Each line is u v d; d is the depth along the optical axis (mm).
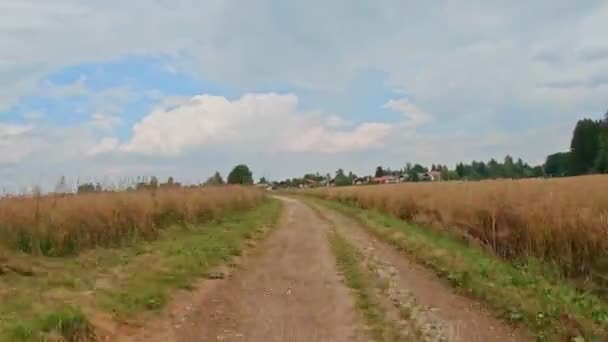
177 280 11398
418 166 115438
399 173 119188
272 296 10672
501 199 16234
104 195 17250
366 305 9695
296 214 35938
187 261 13367
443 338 7762
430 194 26797
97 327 7676
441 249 15398
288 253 16875
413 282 11875
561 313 8383
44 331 7027
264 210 36906
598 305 9031
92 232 14703
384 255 16000
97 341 7336
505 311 9031
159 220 19562
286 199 63938
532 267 11617
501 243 14344
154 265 12672
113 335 7688
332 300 10211
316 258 15633
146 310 9070
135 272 11703
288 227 25938
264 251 17344
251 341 7750
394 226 23391
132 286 10266
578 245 11289
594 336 7457
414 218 25875
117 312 8539
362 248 17547
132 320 8461
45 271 10742
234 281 12164
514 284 10594
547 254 12180
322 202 54594
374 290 10969
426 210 24828
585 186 17188
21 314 7574
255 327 8461
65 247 13289
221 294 10812
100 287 9891
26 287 9242
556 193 15406
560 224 11828
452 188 26125
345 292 10875
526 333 7984
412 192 29969
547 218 12422
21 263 10859
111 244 15086
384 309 9406
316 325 8508
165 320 8758
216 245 16500
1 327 6848
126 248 14922
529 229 12930
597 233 11023
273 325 8555
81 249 13727
